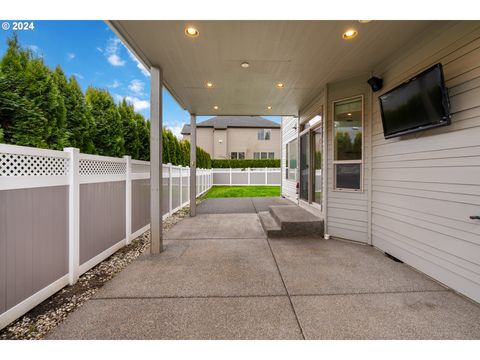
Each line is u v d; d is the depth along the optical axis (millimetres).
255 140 22375
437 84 2189
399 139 2928
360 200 3672
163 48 2789
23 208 1885
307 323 1795
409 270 2715
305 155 5754
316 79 3775
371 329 1729
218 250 3422
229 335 1683
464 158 2123
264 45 2729
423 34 2521
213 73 3506
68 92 3268
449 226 2271
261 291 2260
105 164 3115
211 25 2336
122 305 2025
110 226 3234
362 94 3602
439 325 1769
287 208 5453
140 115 5133
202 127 22391
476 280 2029
